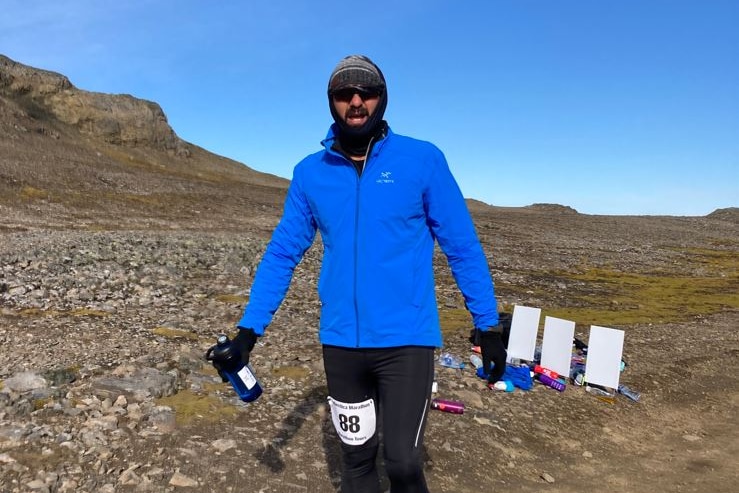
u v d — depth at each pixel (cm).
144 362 557
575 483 438
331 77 243
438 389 580
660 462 498
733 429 597
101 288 915
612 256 2702
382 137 247
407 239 246
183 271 1162
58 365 537
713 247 3566
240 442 411
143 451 379
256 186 4806
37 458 350
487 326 256
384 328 244
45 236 1479
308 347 689
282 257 270
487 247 2567
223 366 259
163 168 4722
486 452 460
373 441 269
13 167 2802
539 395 618
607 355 661
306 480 373
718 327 1193
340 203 248
